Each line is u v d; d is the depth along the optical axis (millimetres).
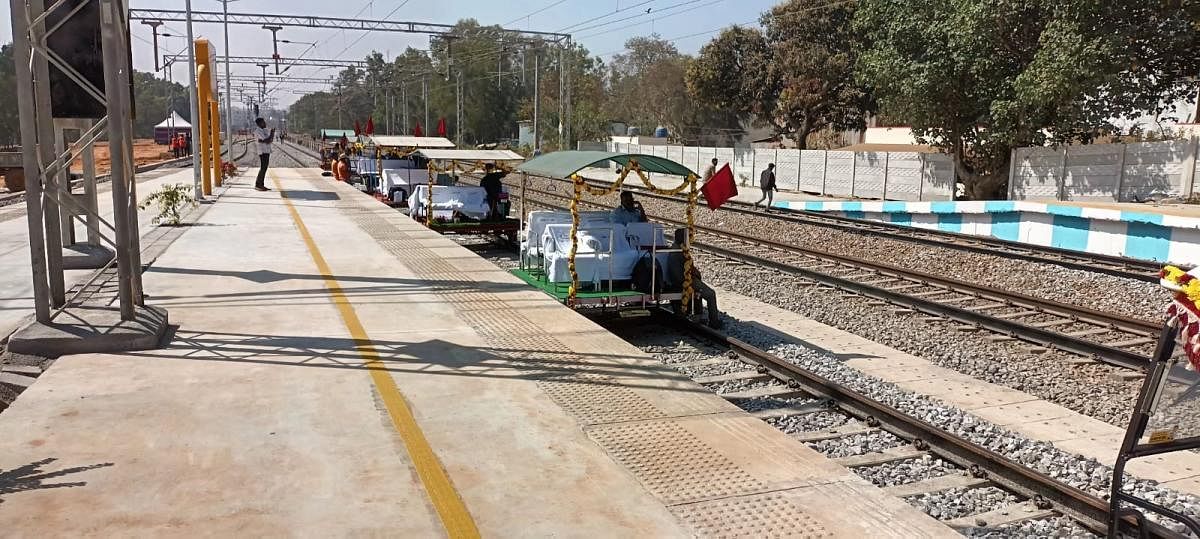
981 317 10664
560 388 6484
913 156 30812
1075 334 10570
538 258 11531
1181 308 3666
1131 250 17094
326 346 7480
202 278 10719
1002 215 20766
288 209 20656
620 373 6941
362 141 29172
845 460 6266
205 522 4082
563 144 47406
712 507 4465
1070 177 24844
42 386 6102
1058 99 22312
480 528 4137
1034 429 7203
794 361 9008
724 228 22156
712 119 68750
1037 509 5508
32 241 7066
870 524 4309
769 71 41500
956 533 4227
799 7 39344
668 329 10453
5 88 71312
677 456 5180
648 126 77500
